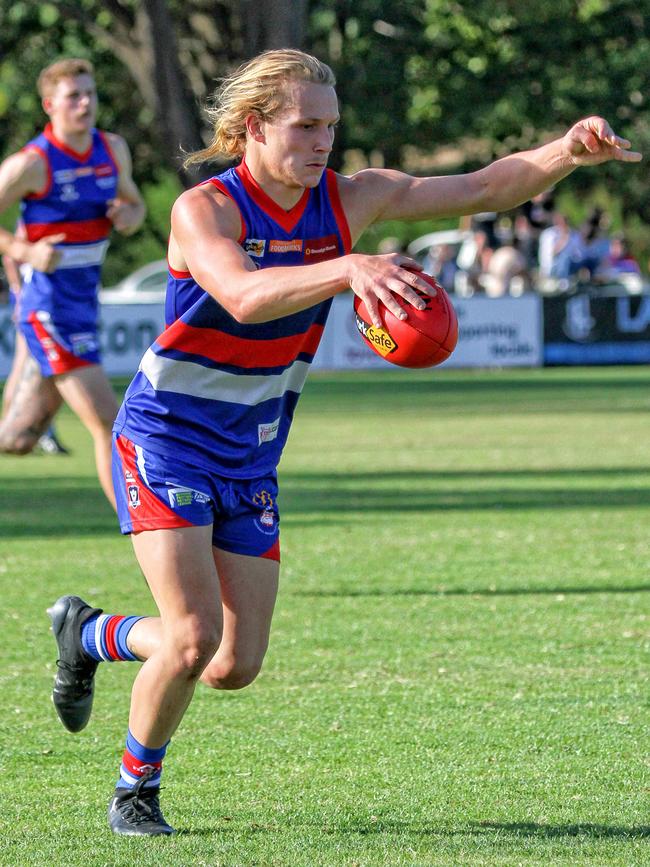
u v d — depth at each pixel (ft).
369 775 52.85
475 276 320.09
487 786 51.26
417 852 44.06
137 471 46.60
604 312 298.76
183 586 45.42
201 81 305.32
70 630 51.72
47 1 271.28
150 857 43.93
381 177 49.19
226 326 45.88
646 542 102.99
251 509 48.11
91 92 95.30
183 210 44.47
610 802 49.24
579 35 344.90
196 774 53.31
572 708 61.41
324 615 80.02
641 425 189.88
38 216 94.94
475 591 86.28
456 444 169.99
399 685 65.51
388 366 299.58
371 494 128.88
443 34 339.98
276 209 46.03
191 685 46.29
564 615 79.46
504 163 50.19
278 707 62.34
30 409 96.07
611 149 48.88
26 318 94.12
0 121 361.30
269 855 43.96
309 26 321.52
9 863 43.60
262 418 48.37
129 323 277.03
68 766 54.85
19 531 110.63
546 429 185.88
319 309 48.32
